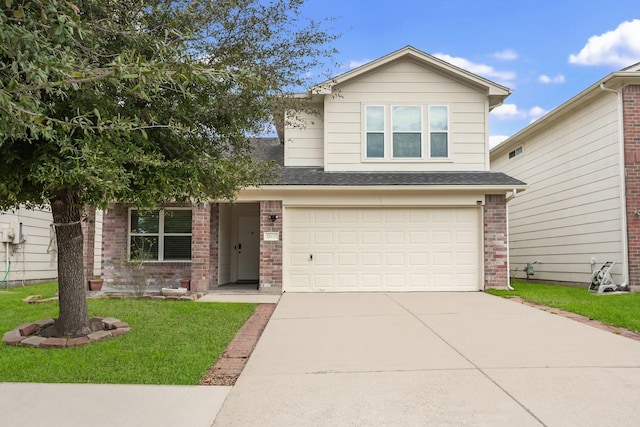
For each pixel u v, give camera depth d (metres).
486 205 11.21
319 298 10.04
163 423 3.41
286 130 12.69
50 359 4.98
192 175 4.95
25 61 2.78
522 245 15.91
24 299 9.41
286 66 6.20
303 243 11.24
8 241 12.85
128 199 4.81
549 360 5.04
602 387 4.14
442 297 10.09
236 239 13.93
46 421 3.43
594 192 11.98
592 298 9.65
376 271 11.23
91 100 3.94
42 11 2.93
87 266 11.43
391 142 12.12
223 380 4.46
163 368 4.72
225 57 5.55
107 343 5.70
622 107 10.94
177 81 3.54
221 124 5.66
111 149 4.02
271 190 11.00
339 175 11.73
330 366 4.88
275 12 5.89
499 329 6.69
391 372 4.64
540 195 14.77
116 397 3.93
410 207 11.30
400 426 3.35
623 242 10.80
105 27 4.07
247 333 6.60
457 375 4.52
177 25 4.77
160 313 7.76
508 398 3.89
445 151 12.10
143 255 10.99
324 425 3.38
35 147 4.24
